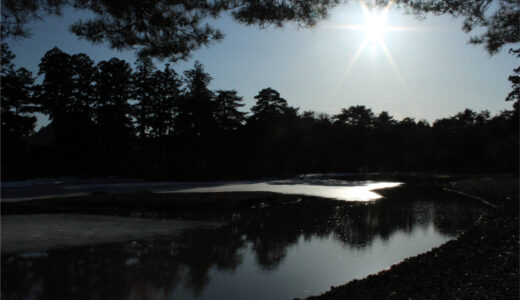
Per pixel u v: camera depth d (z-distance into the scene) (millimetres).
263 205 24922
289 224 17547
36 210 18781
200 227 16312
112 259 10891
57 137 51906
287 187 39969
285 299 8094
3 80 48688
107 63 54594
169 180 50812
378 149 103938
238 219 18859
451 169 93125
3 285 8625
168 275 9625
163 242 13258
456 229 16578
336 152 94562
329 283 9156
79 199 22312
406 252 12320
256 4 6598
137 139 58375
